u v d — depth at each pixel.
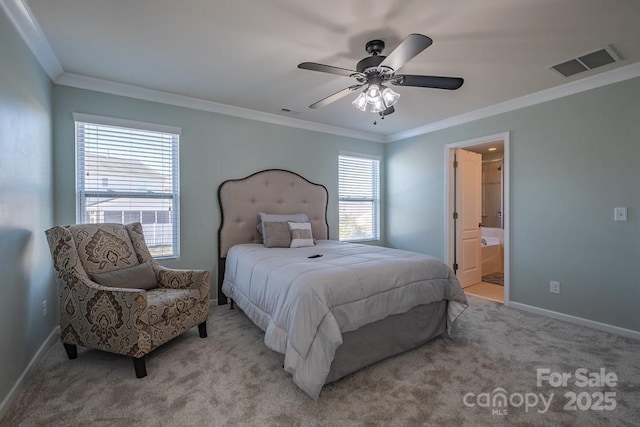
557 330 2.81
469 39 2.15
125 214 3.10
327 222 4.56
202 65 2.59
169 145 3.33
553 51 2.32
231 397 1.81
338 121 4.22
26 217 2.04
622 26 2.00
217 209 3.61
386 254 2.84
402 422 1.61
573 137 2.98
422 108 3.64
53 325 2.56
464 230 4.42
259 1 1.78
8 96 1.77
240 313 3.26
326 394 1.85
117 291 2.03
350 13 1.89
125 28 2.05
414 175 4.66
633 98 2.62
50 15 1.90
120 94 3.02
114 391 1.86
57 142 2.74
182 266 3.39
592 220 2.87
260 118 3.89
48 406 1.72
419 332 2.46
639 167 2.60
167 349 2.41
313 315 1.84
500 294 4.06
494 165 5.77
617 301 2.72
